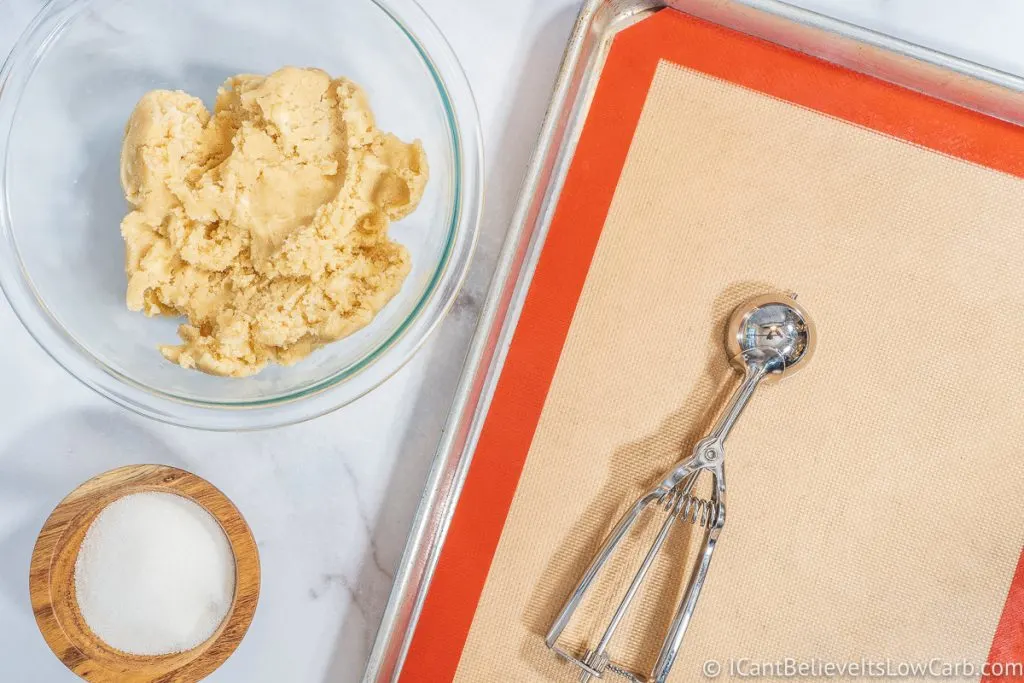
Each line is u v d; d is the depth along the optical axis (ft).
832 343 1.96
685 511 1.94
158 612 1.83
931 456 1.96
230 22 1.88
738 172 1.95
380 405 1.94
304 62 1.89
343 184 1.76
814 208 1.95
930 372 1.96
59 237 1.87
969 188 1.95
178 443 1.93
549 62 1.93
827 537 1.96
